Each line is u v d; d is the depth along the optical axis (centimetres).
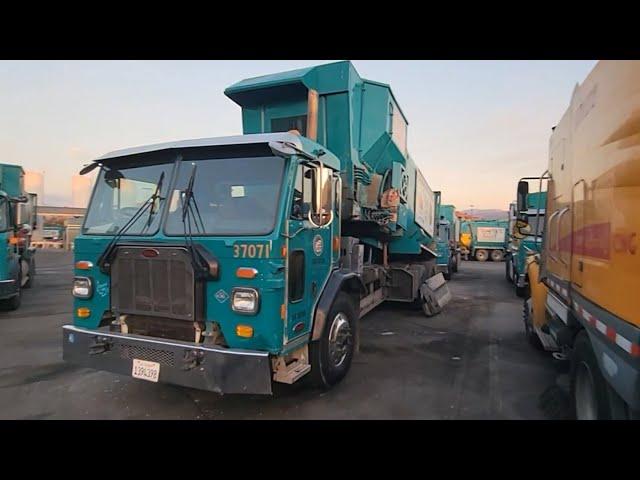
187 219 402
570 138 386
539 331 571
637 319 218
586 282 313
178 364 367
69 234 3466
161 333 407
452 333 771
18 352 627
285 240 379
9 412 418
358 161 641
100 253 427
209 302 379
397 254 980
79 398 452
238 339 366
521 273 1214
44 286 1440
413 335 754
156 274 393
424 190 1014
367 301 741
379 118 687
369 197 688
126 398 452
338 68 608
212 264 371
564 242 403
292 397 456
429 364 579
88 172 475
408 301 905
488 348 665
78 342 421
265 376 349
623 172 240
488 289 1464
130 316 422
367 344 689
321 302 451
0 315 923
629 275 228
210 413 416
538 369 557
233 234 381
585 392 325
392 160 761
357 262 564
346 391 475
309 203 418
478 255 3447
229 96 647
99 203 459
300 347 425
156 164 437
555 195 470
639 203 219
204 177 412
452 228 2078
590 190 308
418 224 941
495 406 434
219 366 354
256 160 402
